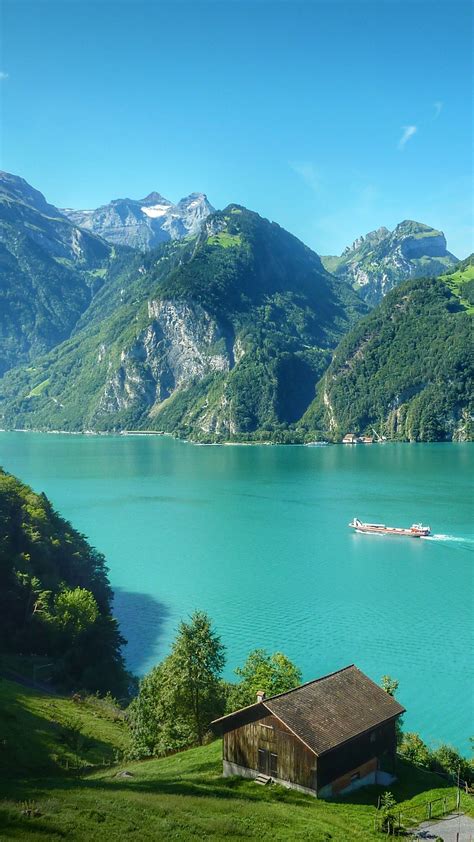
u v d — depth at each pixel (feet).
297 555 601.21
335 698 197.88
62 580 428.56
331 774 182.70
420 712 313.94
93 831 142.00
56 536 485.56
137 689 347.15
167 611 457.27
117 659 382.83
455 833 166.20
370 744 194.18
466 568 555.69
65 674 337.52
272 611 451.94
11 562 403.75
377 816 170.71
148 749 233.14
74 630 367.45
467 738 290.97
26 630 367.04
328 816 168.14
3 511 463.01
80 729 250.57
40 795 164.66
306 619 435.53
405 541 651.25
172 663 232.94
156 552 613.93
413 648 385.70
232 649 386.93
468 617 435.53
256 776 190.80
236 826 154.40
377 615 441.27
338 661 368.89
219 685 257.14
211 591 497.87
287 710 187.32
